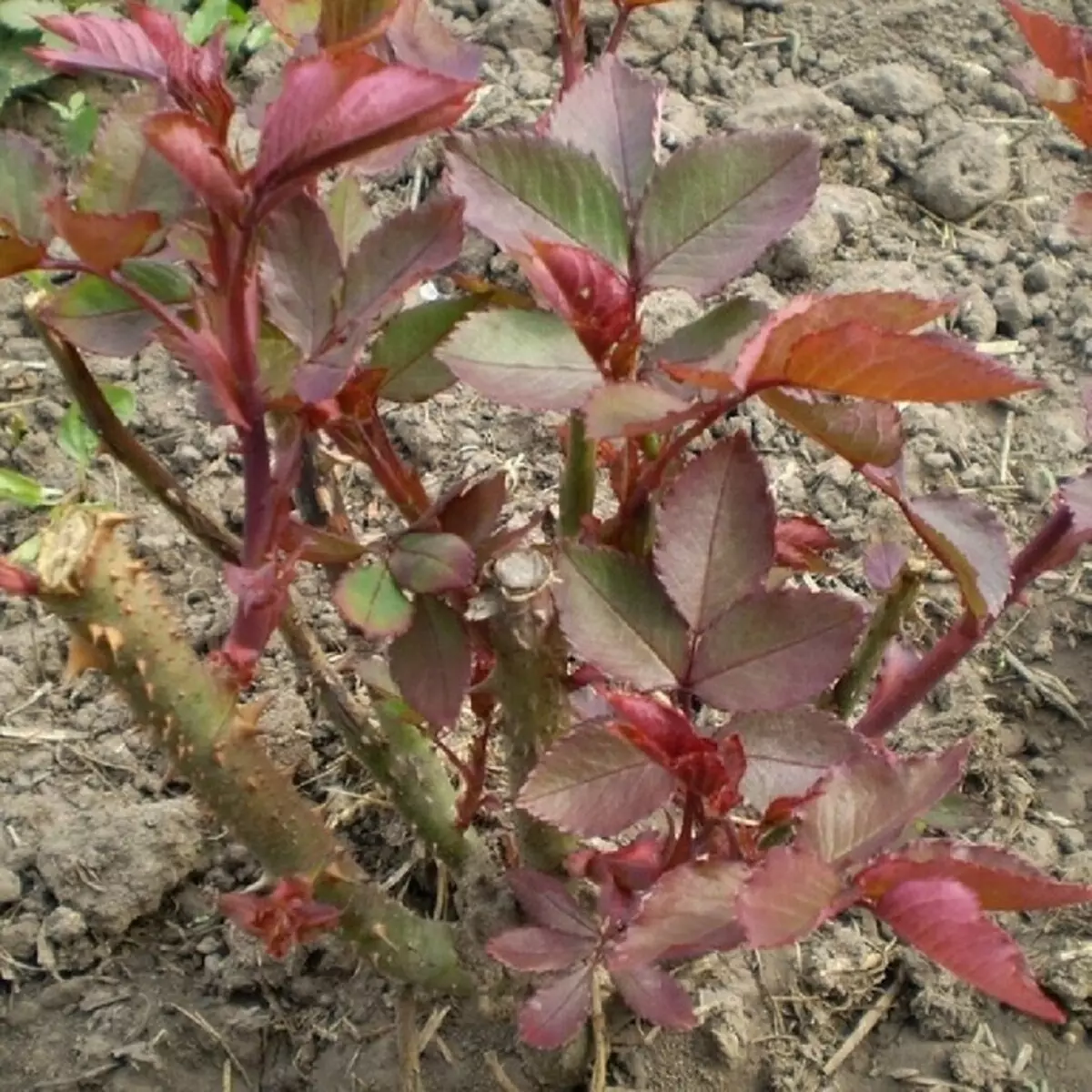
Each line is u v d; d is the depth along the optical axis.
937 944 0.37
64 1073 0.58
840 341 0.35
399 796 0.54
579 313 0.39
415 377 0.44
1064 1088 0.57
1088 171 0.84
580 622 0.42
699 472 0.41
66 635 0.67
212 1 0.86
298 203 0.40
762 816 0.43
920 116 0.85
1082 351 0.77
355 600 0.43
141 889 0.59
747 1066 0.57
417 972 0.53
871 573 0.51
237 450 0.49
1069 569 0.68
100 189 0.41
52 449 0.75
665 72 0.87
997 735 0.64
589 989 0.47
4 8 0.87
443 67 0.44
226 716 0.43
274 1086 0.57
